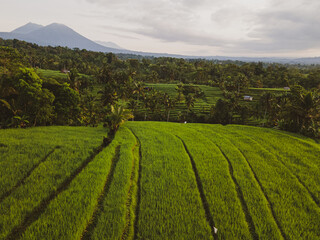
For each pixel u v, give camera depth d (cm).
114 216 902
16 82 2222
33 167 1303
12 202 938
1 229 782
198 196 1116
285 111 3000
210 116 6731
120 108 2334
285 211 1041
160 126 2922
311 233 898
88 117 3616
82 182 1156
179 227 876
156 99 6988
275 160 1684
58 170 1274
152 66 14212
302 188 1262
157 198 1077
